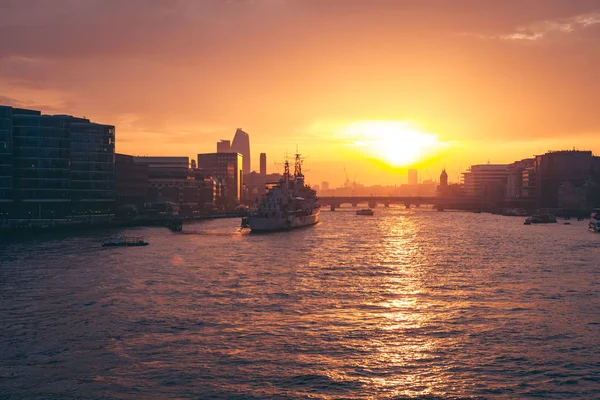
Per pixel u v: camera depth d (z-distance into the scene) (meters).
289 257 175.25
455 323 94.25
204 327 91.38
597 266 156.62
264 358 77.75
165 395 66.69
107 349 81.06
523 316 98.69
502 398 66.19
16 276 134.62
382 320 96.00
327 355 78.94
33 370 73.75
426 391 68.06
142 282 127.88
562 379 71.12
